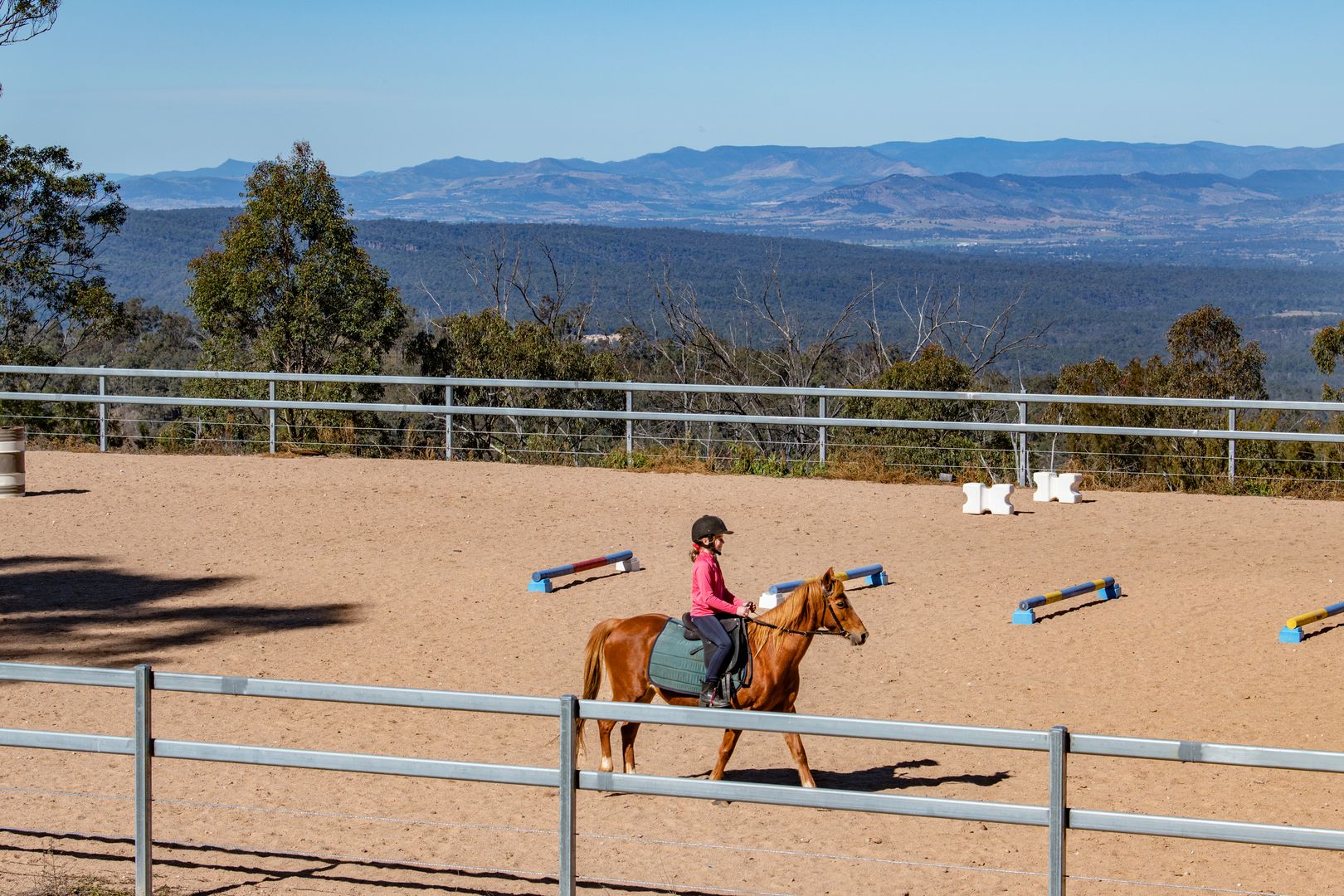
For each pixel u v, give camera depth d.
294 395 27.95
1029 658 12.10
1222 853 7.84
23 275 40.97
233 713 10.67
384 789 9.05
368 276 34.84
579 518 18.25
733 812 8.62
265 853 7.68
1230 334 42.06
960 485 20.42
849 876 7.43
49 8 39.28
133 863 7.49
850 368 40.34
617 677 9.01
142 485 20.61
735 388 21.25
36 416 25.53
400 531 17.59
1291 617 13.01
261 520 18.25
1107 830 5.85
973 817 5.97
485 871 7.43
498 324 32.78
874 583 14.62
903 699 11.04
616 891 7.13
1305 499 19.00
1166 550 15.95
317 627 13.32
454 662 12.13
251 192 35.19
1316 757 5.46
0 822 8.21
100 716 10.55
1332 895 7.17
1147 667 11.74
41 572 15.53
